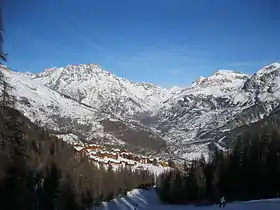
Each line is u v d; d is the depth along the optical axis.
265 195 98.94
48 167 68.31
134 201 140.88
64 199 76.31
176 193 127.62
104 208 119.50
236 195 105.44
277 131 112.88
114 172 170.75
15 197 33.81
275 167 99.19
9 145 32.34
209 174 120.75
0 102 30.05
